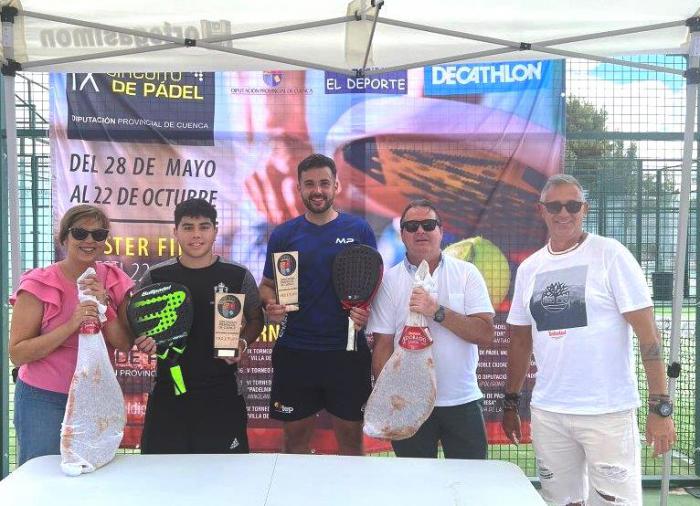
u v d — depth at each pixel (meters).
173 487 1.97
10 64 3.01
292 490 1.95
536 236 4.13
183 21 2.96
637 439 2.51
